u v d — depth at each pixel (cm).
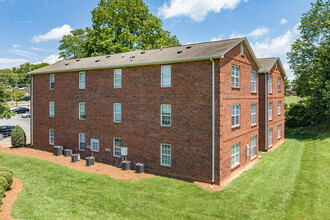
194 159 1625
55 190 1418
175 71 1692
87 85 2233
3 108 2800
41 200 1279
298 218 1103
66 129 2417
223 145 1562
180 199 1301
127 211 1168
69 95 2378
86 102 2250
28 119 5091
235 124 1773
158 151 1794
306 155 2275
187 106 1645
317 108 3453
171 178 1648
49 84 2555
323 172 1706
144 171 1828
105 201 1273
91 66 2166
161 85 1764
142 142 1881
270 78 2642
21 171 1777
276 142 2866
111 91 2062
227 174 1623
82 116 2309
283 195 1348
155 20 4384
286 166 1922
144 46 4241
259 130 2548
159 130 1784
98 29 4091
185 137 1659
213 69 1527
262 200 1289
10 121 4769
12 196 1326
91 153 2227
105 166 1970
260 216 1123
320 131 3428
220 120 1516
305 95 3566
